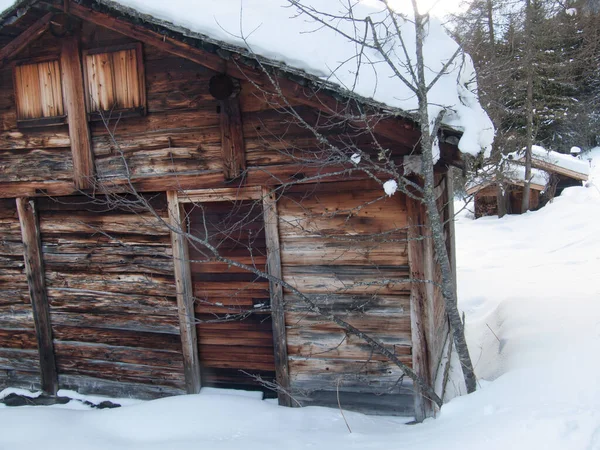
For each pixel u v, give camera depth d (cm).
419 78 327
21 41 468
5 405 538
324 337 449
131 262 497
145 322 499
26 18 454
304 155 431
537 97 2156
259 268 471
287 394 435
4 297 539
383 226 426
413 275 418
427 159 334
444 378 407
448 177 642
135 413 452
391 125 376
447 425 343
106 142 479
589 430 286
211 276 484
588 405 315
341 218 433
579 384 345
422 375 422
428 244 414
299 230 443
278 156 439
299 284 449
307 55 380
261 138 440
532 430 294
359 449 331
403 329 430
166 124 464
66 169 493
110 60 467
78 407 518
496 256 1207
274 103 432
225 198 458
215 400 462
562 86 2166
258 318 479
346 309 441
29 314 535
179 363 495
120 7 401
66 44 473
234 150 445
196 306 491
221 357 492
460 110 357
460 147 345
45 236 518
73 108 478
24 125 494
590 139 2573
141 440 412
